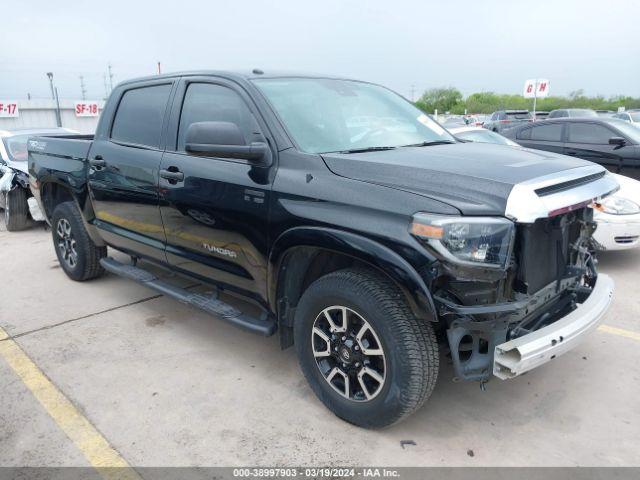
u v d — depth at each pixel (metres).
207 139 2.89
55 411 3.11
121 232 4.32
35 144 5.38
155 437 2.87
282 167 2.97
